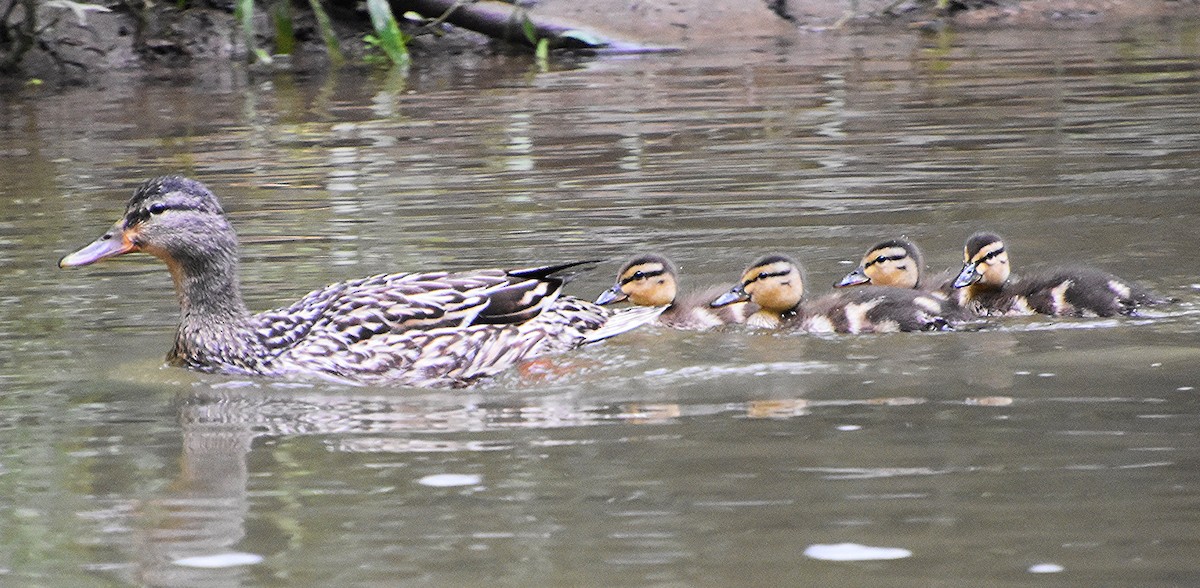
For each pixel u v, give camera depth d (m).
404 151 19.25
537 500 7.97
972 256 12.61
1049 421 9.09
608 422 9.41
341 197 16.66
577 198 16.41
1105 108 20.97
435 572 7.11
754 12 30.77
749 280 12.38
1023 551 7.15
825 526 7.51
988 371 10.41
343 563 7.23
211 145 19.94
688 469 8.39
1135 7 32.59
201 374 11.04
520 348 11.31
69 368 11.07
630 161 18.28
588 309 11.98
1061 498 7.78
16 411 10.00
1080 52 26.88
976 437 8.83
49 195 17.03
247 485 8.37
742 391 10.10
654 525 7.58
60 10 26.53
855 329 11.95
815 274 13.40
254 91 24.75
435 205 16.17
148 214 11.27
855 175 17.20
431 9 28.53
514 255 14.02
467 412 9.82
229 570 7.21
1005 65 25.47
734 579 6.94
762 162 18.02
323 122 21.55
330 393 10.51
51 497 8.25
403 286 11.45
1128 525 7.40
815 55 27.41
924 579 6.88
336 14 28.84
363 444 9.09
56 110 23.27
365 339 11.09
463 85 24.84
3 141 20.69
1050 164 17.45
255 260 14.00
